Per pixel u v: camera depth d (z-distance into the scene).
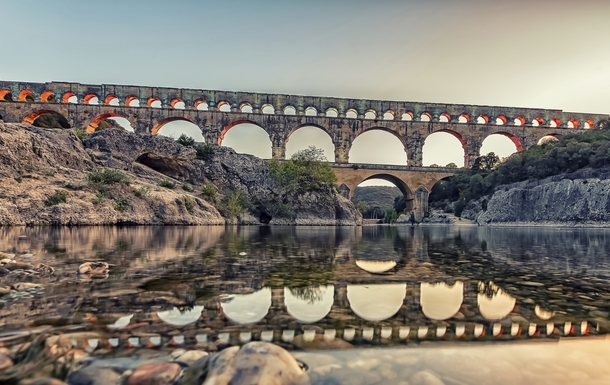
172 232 21.12
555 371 2.46
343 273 6.52
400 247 12.66
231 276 6.08
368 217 117.06
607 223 44.88
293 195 54.03
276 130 75.56
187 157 48.59
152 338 3.02
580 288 5.28
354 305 4.21
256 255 9.50
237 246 12.38
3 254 7.64
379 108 80.12
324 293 4.84
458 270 7.00
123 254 9.23
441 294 4.83
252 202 51.41
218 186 50.34
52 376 2.31
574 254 10.34
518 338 3.12
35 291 4.73
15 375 2.29
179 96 74.75
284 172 54.84
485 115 81.44
